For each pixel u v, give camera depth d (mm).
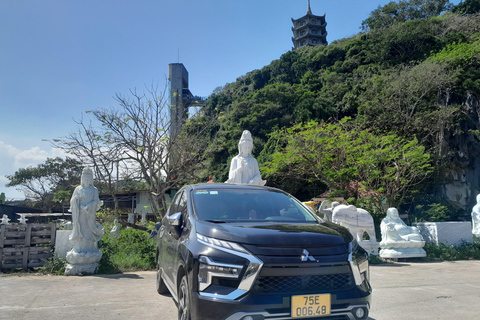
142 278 7023
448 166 22875
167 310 4648
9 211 30922
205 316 2879
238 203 4203
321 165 17594
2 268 7672
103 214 15102
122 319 4262
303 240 3098
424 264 9375
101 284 6367
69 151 11578
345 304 2984
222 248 3029
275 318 2771
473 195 23141
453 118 23469
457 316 4570
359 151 17234
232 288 2859
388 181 16531
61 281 6645
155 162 12250
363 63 39219
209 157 14289
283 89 37969
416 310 4836
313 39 86500
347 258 3119
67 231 8023
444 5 47625
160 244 5223
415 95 23750
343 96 32094
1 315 4395
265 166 21703
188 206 4141
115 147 11852
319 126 19750
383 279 7086
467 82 23406
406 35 34250
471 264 9375
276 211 4188
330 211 10789
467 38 32688
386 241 10102
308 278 2914
